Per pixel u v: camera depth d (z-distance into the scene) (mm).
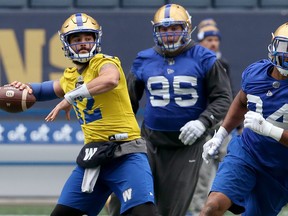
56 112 20531
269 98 20875
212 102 23938
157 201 24484
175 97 24016
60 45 36281
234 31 36406
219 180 21109
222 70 24047
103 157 21062
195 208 29250
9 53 36281
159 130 24141
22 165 36750
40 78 36281
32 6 36562
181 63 24031
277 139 20422
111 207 24562
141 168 21141
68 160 36781
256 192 21688
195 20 36312
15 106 22094
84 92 20453
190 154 24141
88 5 36594
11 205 35000
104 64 20891
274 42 20406
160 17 23844
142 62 24484
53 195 36938
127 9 36625
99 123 21297
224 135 22156
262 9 36531
